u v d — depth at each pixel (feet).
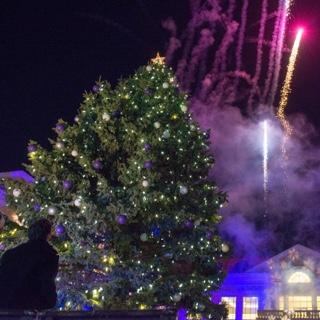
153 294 48.24
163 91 56.13
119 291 48.80
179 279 50.31
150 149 50.06
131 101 55.52
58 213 48.78
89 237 49.39
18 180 52.26
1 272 20.65
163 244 51.13
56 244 49.06
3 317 19.90
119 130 53.21
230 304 93.71
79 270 50.21
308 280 93.15
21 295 20.20
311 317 87.97
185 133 54.39
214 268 54.39
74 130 53.67
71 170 52.75
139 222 51.39
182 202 52.47
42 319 20.11
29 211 50.47
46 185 51.42
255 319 90.38
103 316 20.68
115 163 53.16
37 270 20.67
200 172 56.39
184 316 61.05
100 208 48.93
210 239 52.60
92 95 55.77
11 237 48.80
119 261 48.80
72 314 20.49
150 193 48.78
